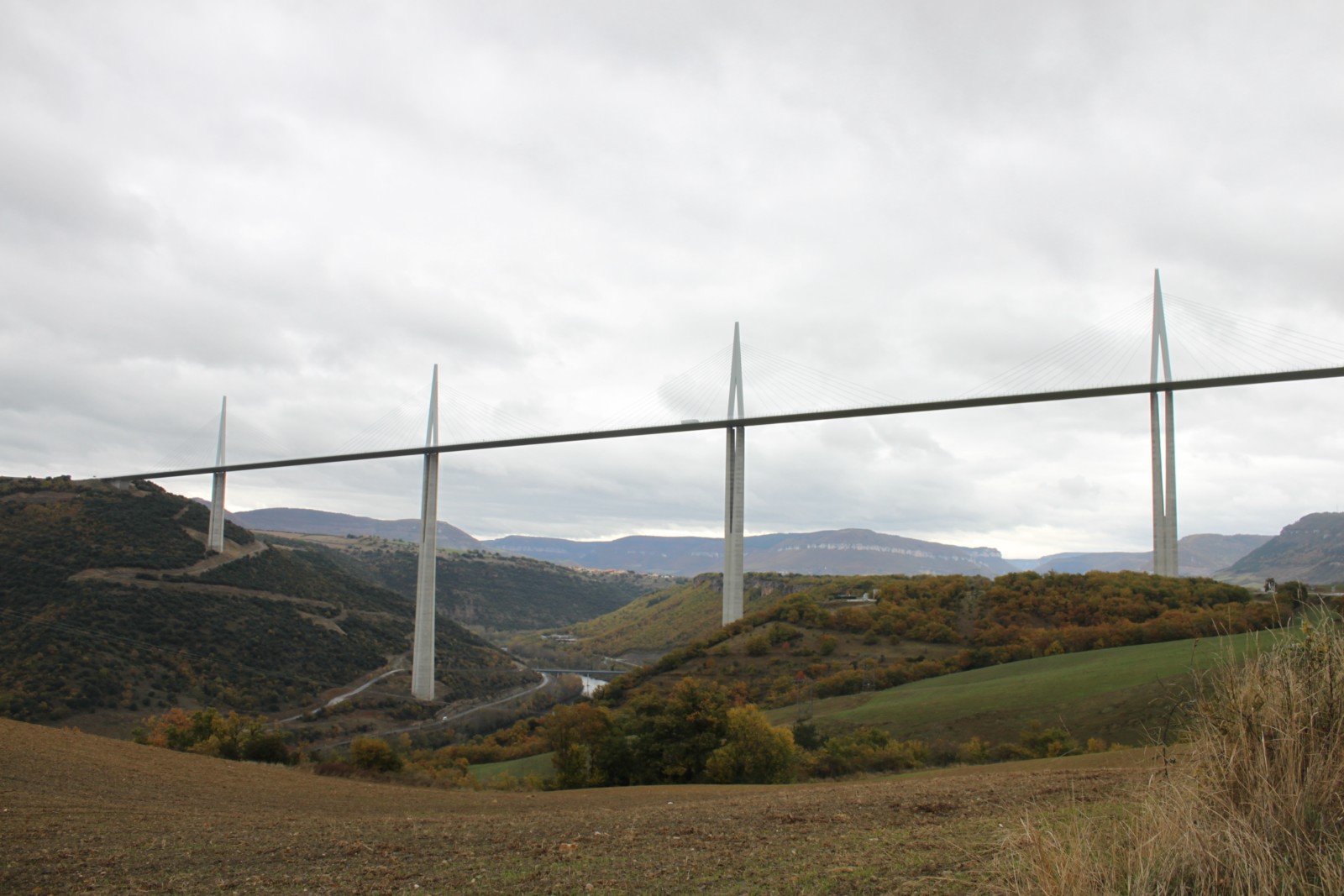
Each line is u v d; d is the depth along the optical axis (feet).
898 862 28.09
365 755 131.95
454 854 37.52
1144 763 44.52
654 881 29.14
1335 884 18.89
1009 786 50.78
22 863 37.22
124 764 86.33
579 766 147.54
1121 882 21.15
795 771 134.82
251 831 48.01
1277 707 23.73
